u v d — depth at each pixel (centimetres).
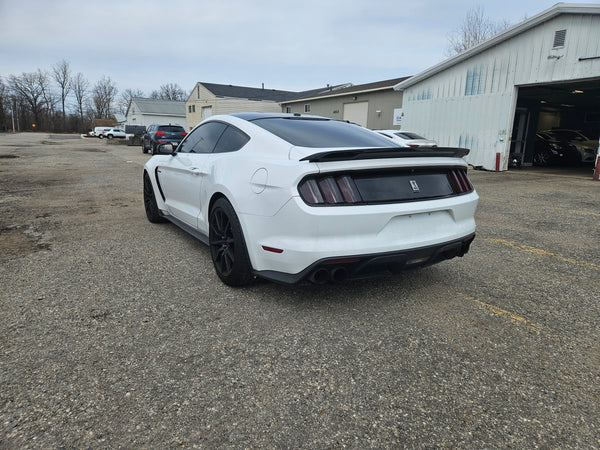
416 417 173
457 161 292
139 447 153
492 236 482
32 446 152
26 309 265
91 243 421
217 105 3381
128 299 283
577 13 1073
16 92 8688
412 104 1631
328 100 2561
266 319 257
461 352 224
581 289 318
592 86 1291
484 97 1349
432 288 314
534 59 1195
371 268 256
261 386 192
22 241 427
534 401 185
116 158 1703
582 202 730
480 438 162
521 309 280
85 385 189
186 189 383
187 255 383
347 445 157
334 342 231
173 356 214
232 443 157
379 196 250
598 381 201
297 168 241
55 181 937
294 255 243
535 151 1598
